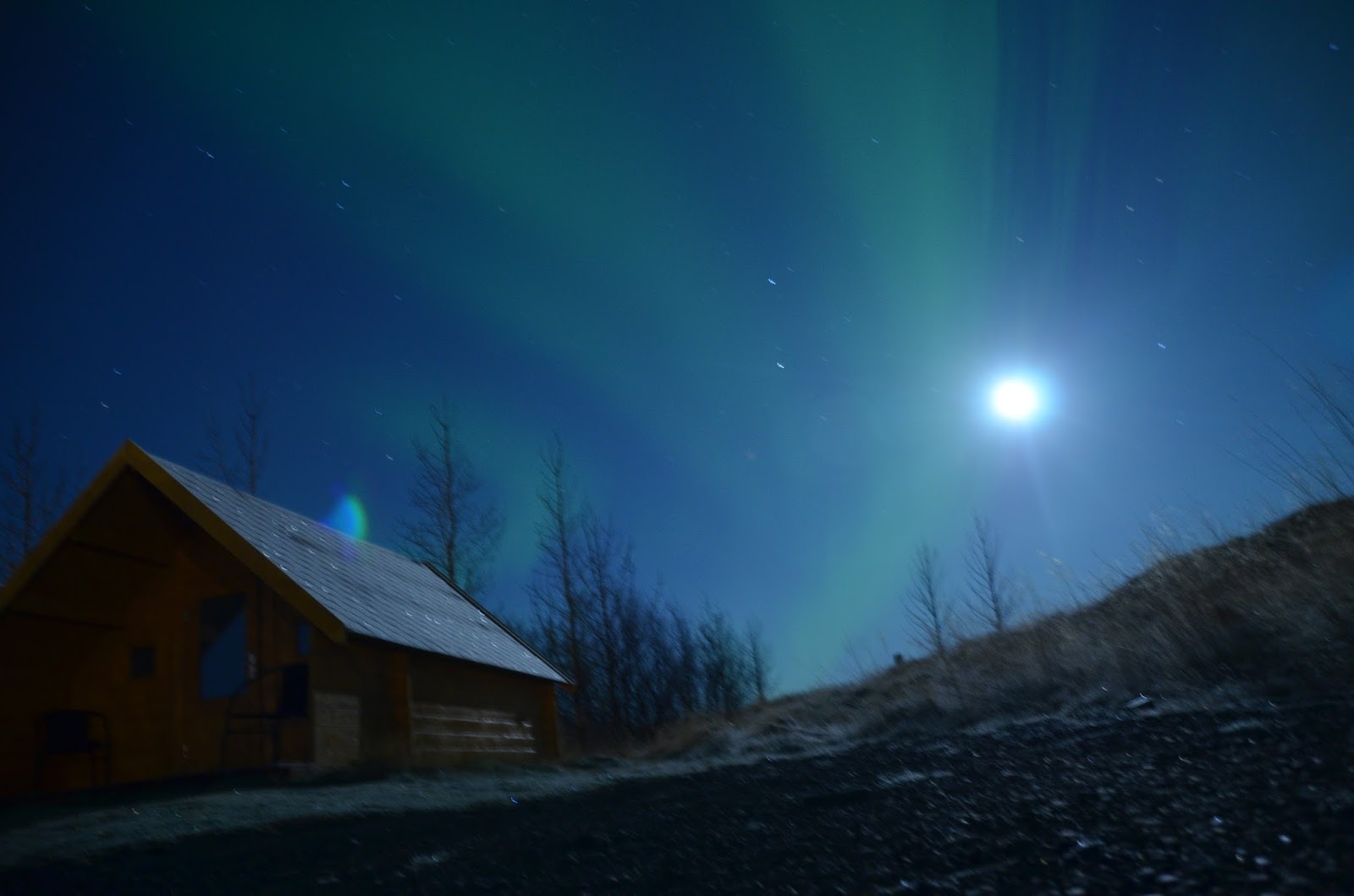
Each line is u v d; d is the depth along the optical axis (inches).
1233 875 105.6
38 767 508.7
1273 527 338.3
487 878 166.6
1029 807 149.2
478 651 619.2
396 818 260.4
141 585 542.3
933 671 483.2
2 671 507.8
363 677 501.4
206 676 515.8
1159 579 339.9
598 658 1124.5
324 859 207.3
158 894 190.2
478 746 594.9
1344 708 168.4
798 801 191.9
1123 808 137.6
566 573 1131.9
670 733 815.1
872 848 144.5
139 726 522.9
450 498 1143.6
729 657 1194.0
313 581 505.4
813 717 586.6
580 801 250.7
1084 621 370.0
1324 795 123.7
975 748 221.0
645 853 167.8
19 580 492.4
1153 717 209.5
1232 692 219.6
